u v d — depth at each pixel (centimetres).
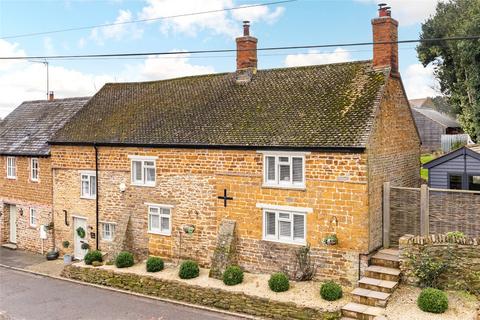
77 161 2589
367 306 1590
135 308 1859
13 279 2327
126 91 2870
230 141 2041
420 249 1691
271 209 1948
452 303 1556
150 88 2795
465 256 1627
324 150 1806
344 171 1783
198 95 2514
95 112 2767
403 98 2206
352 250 1780
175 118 2389
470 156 1964
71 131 2667
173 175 2223
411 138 2327
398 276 1700
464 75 4044
